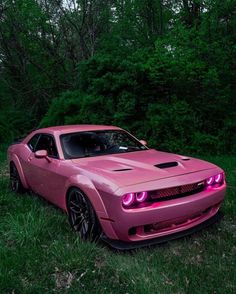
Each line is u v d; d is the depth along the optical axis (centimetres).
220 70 1088
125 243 366
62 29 1844
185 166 416
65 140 501
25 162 579
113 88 1063
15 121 1677
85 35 1817
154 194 360
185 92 1074
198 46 1066
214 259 361
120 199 347
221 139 1029
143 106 1083
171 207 363
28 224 437
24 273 342
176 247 393
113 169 401
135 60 1102
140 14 1712
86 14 1791
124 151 506
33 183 562
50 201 513
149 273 334
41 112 1934
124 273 332
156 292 303
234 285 312
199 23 1311
